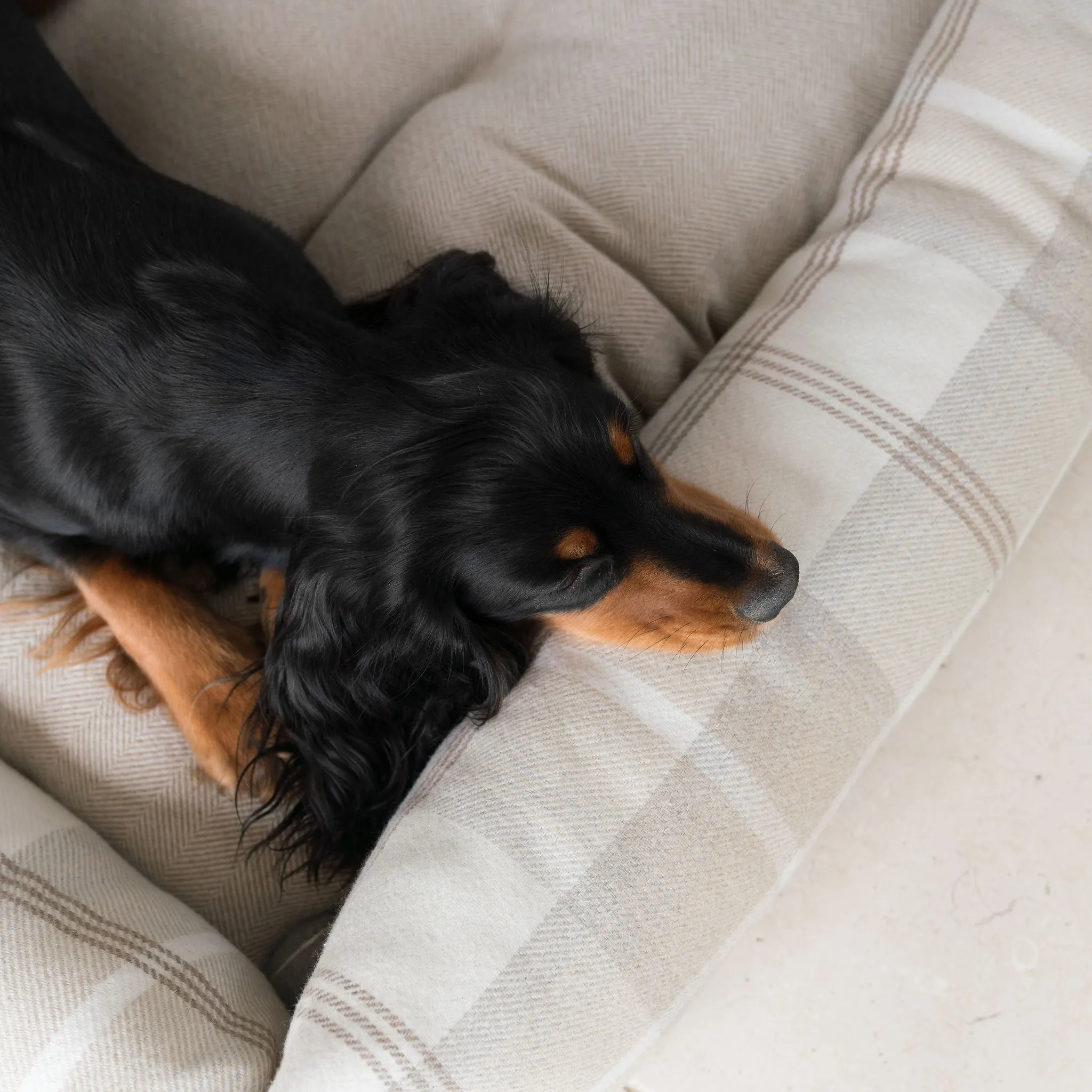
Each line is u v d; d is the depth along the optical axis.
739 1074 1.22
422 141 1.31
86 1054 1.09
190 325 1.14
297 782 1.21
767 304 1.23
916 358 1.17
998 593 1.28
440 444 1.09
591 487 1.10
